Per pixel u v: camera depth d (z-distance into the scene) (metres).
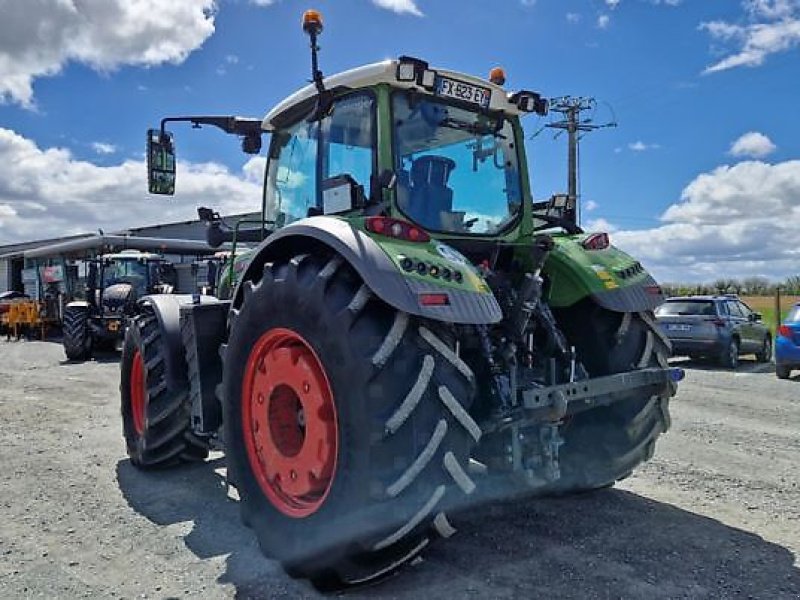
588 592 2.73
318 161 3.67
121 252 15.29
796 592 2.72
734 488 4.09
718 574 2.89
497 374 3.05
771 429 5.82
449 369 2.60
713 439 5.41
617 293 3.55
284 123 4.12
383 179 3.14
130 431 4.78
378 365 2.48
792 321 9.67
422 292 2.57
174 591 2.85
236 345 3.17
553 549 3.17
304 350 2.84
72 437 5.68
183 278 15.19
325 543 2.61
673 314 12.19
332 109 3.56
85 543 3.38
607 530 3.41
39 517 3.75
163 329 4.44
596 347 3.64
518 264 3.69
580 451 3.73
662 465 4.61
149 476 4.54
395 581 2.85
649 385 3.38
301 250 3.09
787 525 3.47
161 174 4.17
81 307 12.74
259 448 3.07
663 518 3.58
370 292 2.64
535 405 2.84
